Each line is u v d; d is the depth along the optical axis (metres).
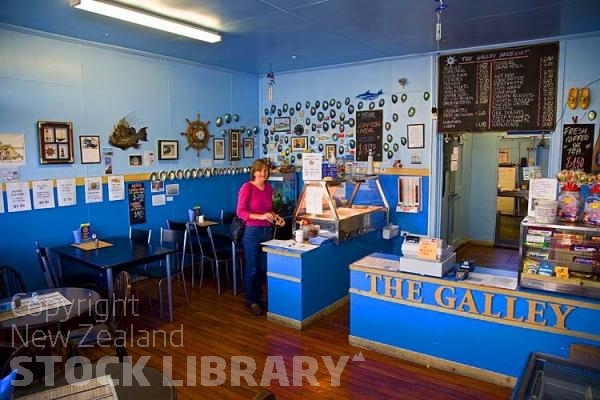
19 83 4.05
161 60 5.27
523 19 3.79
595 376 1.56
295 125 6.41
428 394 2.81
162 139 5.35
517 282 2.86
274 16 3.68
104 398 1.70
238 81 6.36
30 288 4.23
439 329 3.09
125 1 3.28
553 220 2.65
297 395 2.83
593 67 4.26
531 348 2.75
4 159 4.00
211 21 3.80
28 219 4.20
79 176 4.57
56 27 4.00
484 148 6.92
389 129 5.57
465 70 4.95
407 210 5.51
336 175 4.93
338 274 4.27
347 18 3.73
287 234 5.78
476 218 7.11
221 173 6.15
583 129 4.36
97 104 4.67
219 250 5.16
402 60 5.37
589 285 2.54
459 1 3.31
